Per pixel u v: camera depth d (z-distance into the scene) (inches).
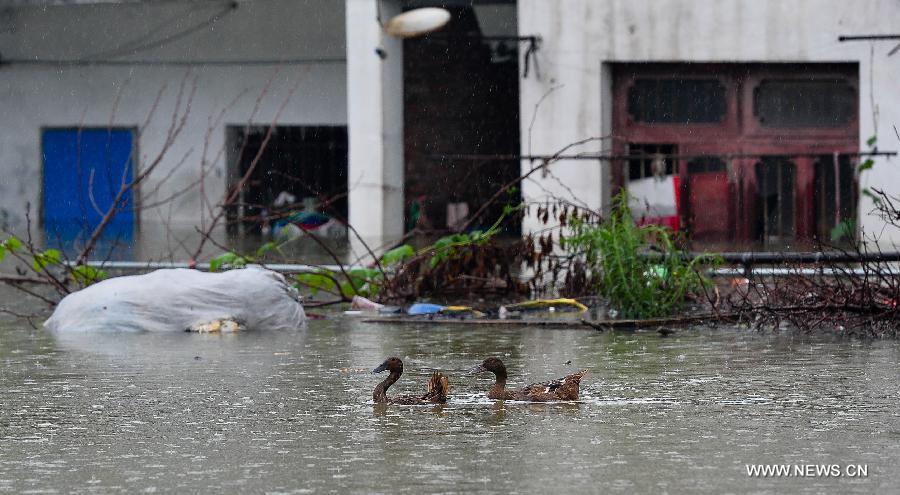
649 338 1289.4
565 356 1181.1
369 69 2420.0
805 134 2287.2
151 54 2962.6
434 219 2596.0
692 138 2315.5
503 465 784.9
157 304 1382.9
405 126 2564.0
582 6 2283.5
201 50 2935.5
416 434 867.4
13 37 3009.4
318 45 2886.3
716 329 1344.7
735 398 977.5
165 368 1136.8
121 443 854.5
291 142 2915.8
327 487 741.9
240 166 2940.5
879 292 1344.7
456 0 2559.1
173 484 753.6
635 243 1449.3
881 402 960.3
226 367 1140.5
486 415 925.2
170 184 2972.4
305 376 1091.9
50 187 3029.0
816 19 2224.4
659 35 2266.2
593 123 2288.4
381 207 2432.3
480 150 2647.6
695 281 1427.2
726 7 2249.0
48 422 918.4
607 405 955.3
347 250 2283.5
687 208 2319.1
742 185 2308.1
